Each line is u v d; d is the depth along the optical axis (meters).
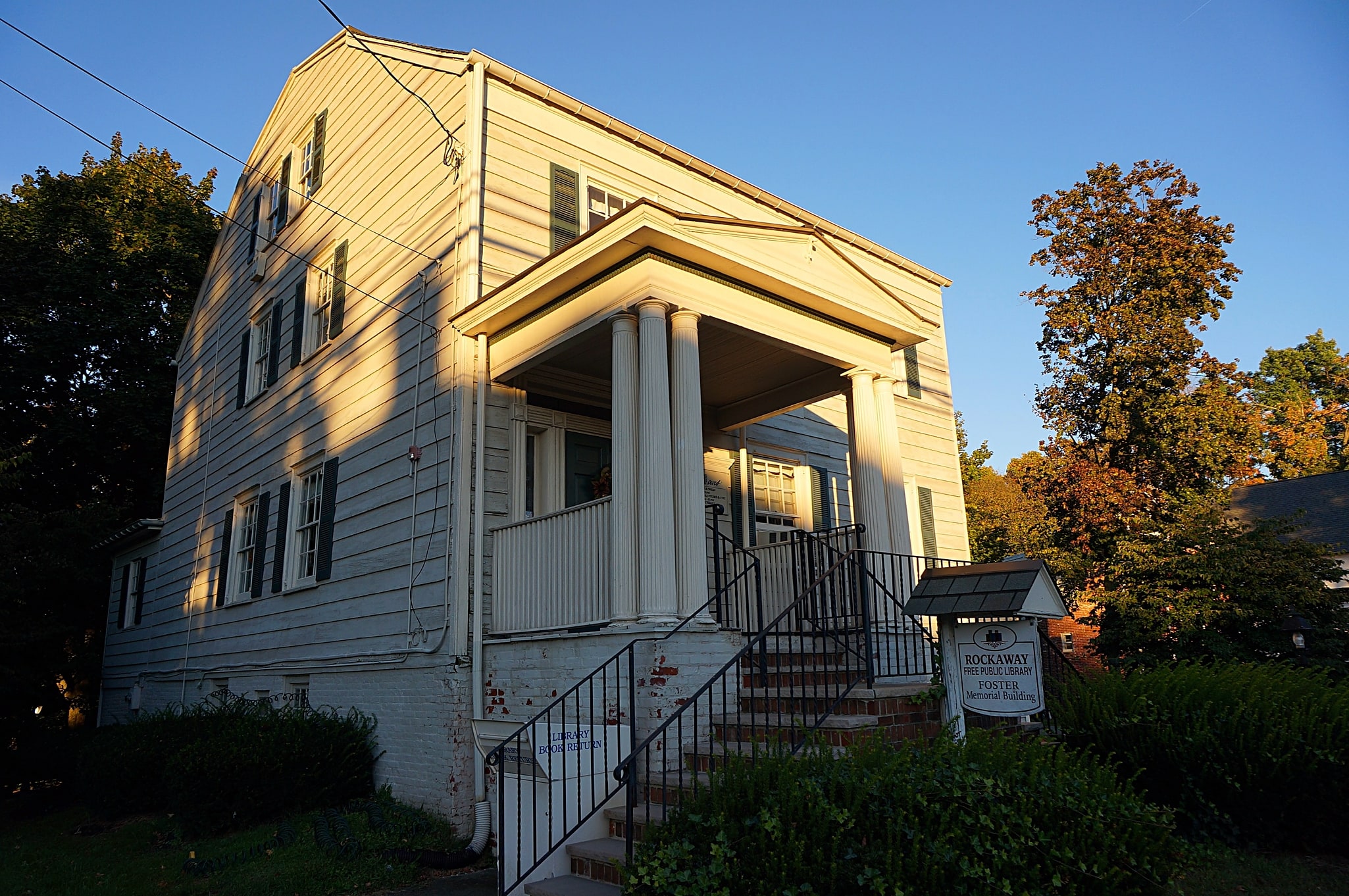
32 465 21.12
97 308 22.44
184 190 24.52
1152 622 10.22
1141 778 5.77
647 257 7.34
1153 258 21.27
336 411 11.05
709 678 6.74
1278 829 5.32
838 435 13.38
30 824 11.07
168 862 7.49
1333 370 39.66
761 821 4.04
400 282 10.16
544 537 7.91
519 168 9.69
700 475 7.23
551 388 9.46
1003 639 5.66
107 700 17.88
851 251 14.03
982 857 3.95
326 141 12.62
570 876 5.56
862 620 7.79
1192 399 20.59
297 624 10.94
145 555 17.36
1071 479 19.33
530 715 7.52
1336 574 10.38
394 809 8.21
